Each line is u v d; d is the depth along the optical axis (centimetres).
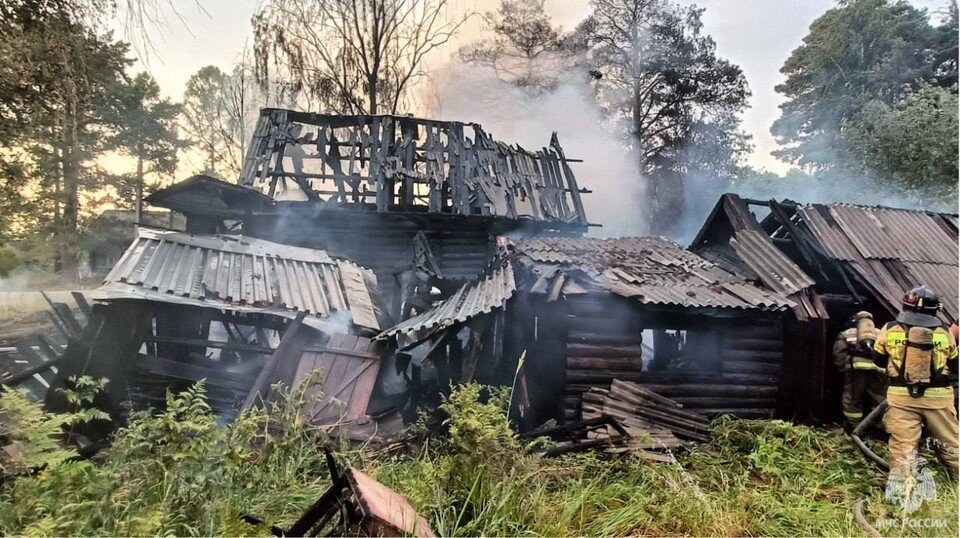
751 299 658
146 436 345
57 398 532
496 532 324
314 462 445
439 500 335
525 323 686
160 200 991
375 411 638
